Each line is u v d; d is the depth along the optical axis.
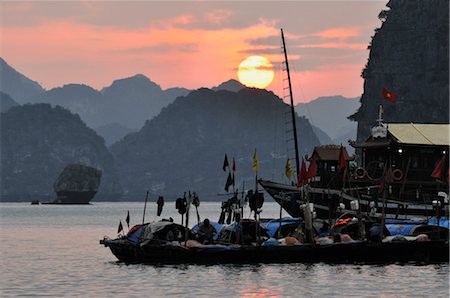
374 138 124.88
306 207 86.31
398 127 124.62
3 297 67.69
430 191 121.81
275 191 128.75
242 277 76.12
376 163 124.56
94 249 126.12
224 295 66.94
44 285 75.31
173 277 76.75
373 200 113.69
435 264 85.38
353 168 128.12
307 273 78.62
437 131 125.25
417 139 122.88
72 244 142.12
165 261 85.19
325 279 74.88
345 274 77.88
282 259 84.31
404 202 119.69
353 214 109.62
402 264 85.31
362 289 69.56
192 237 87.94
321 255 84.88
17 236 174.75
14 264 97.62
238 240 86.38
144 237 87.06
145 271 81.25
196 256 83.81
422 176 122.12
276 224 95.19
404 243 85.56
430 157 122.75
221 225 94.94
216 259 83.75
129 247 88.19
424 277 76.19
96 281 77.06
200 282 73.56
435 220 98.62
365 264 84.94
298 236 88.25
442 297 66.06
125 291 69.62
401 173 121.38
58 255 112.38
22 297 67.56
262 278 75.44
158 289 70.19
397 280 74.31
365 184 122.62
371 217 109.12
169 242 85.50
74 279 79.50
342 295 66.62
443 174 122.06
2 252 119.94
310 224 86.06
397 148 122.75
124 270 82.44
